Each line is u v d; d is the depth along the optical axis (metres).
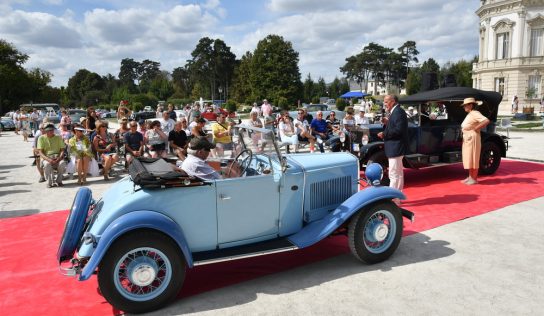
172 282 3.78
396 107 6.41
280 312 3.68
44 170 9.21
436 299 3.82
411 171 10.16
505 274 4.31
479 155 8.34
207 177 4.15
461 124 8.93
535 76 42.22
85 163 9.56
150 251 3.71
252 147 4.77
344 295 3.96
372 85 132.62
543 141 15.66
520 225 5.86
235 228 4.22
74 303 3.97
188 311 3.76
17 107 59.12
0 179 10.36
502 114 41.31
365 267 4.61
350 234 4.52
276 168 4.48
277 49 62.50
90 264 3.44
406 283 4.17
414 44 118.31
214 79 104.56
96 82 119.31
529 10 41.47
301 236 4.43
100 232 3.63
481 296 3.86
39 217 6.92
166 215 3.86
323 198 4.80
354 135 8.99
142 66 147.38
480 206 6.84
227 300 3.95
